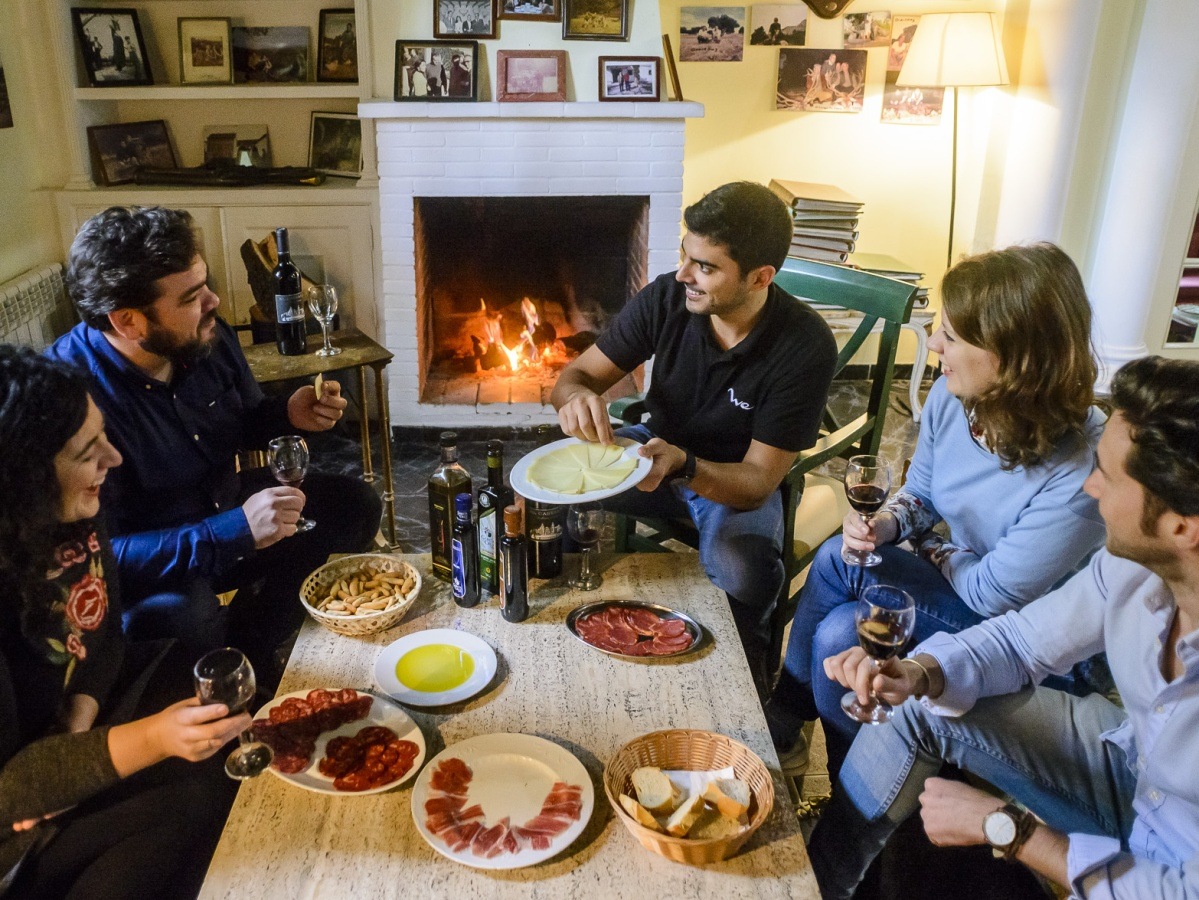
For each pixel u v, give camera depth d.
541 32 3.38
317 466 3.49
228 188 3.52
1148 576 1.31
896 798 1.52
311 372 2.62
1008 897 1.67
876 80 4.01
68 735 1.27
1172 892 1.14
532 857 1.23
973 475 1.79
